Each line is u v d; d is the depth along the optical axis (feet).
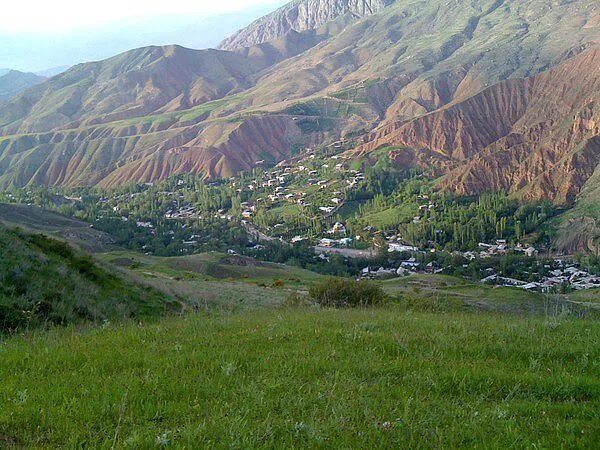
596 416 25.64
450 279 317.01
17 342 46.06
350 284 123.65
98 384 30.25
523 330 47.75
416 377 31.94
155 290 102.99
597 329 48.80
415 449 22.40
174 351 39.40
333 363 34.86
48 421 24.57
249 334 46.32
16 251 78.69
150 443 22.24
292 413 26.03
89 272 92.12
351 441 22.75
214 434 23.15
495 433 23.95
